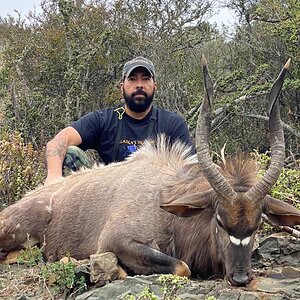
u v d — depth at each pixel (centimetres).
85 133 321
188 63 786
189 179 239
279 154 213
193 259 231
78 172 288
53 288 221
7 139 401
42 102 610
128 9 742
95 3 727
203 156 212
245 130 693
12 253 280
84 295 211
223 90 708
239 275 206
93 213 262
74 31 686
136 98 318
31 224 276
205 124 214
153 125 325
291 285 212
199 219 229
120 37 704
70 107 614
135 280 211
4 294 223
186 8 780
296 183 314
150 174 255
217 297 198
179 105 688
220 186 210
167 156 264
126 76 321
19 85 662
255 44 775
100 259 224
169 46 726
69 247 268
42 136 548
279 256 249
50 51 680
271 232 277
